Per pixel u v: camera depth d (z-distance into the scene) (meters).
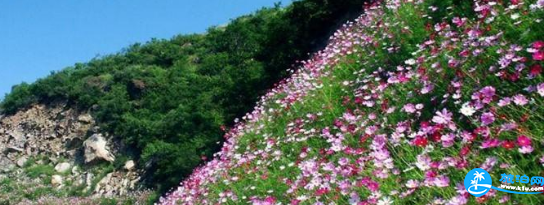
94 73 61.22
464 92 5.94
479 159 4.48
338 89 9.96
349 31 14.37
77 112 51.81
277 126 11.23
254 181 8.46
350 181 5.64
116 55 68.50
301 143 8.83
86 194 38.69
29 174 45.84
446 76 6.51
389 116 6.95
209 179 10.81
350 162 6.35
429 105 6.50
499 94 5.45
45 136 51.97
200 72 48.41
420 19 9.49
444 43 7.20
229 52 49.88
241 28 51.47
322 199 5.88
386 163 5.23
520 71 5.34
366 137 6.59
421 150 5.49
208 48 56.94
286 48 23.66
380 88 7.67
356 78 9.79
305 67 14.80
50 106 55.25
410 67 7.84
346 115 7.51
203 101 31.03
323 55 14.05
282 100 12.85
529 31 5.71
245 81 23.47
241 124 14.84
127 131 42.19
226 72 41.31
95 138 44.28
